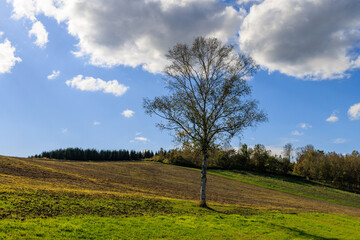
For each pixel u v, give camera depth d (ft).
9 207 55.93
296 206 158.30
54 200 69.62
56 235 43.68
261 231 66.08
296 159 529.86
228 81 96.37
